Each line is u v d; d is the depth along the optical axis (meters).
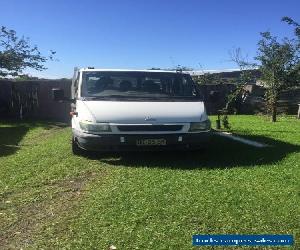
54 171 3.13
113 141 3.29
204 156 3.58
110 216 2.20
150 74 3.74
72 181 2.89
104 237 1.96
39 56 7.64
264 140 4.41
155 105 3.45
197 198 2.44
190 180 2.82
